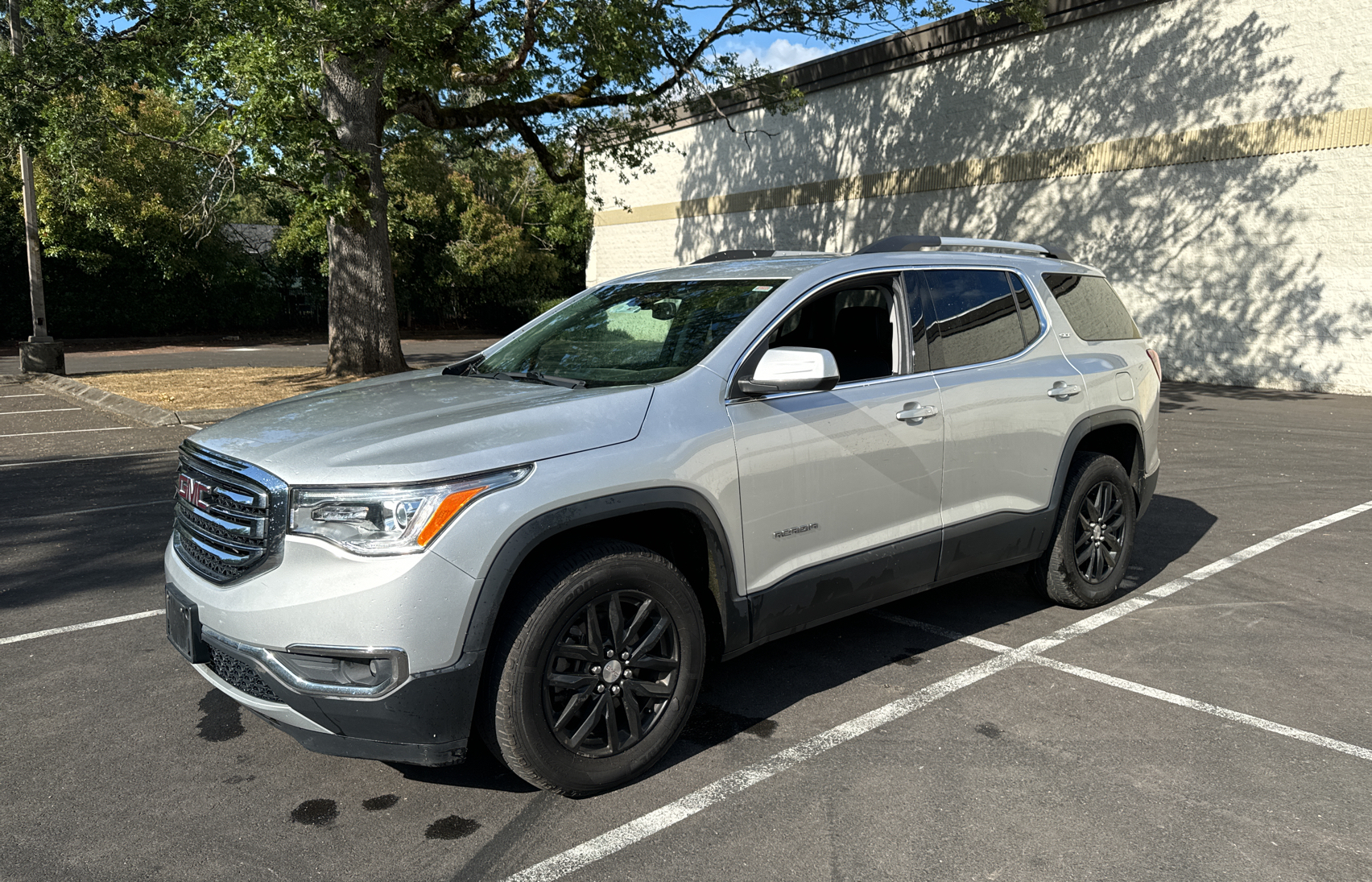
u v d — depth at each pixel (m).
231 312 31.45
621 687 3.13
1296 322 15.26
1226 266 16.03
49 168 24.89
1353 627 4.64
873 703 3.83
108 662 4.30
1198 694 3.88
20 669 4.22
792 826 2.93
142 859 2.77
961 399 4.15
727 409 3.42
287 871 2.71
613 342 3.95
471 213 34.88
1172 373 16.97
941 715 3.71
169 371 18.53
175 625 3.21
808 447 3.59
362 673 2.79
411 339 33.22
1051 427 4.55
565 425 3.08
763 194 24.75
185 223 17.75
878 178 21.69
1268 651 4.35
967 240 4.73
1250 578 5.46
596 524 3.21
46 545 6.25
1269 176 15.35
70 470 8.80
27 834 2.90
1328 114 14.59
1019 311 4.68
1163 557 5.91
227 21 11.84
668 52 16.08
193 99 12.86
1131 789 3.12
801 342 3.81
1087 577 4.91
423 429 3.07
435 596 2.75
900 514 3.95
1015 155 18.89
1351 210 14.48
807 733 3.58
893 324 4.09
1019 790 3.12
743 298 3.83
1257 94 15.38
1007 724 3.62
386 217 16.05
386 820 2.99
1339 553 5.94
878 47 21.05
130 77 13.29
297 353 24.92
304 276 33.56
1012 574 5.68
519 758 2.94
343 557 2.76
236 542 2.99
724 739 3.54
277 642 2.80
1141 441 5.17
